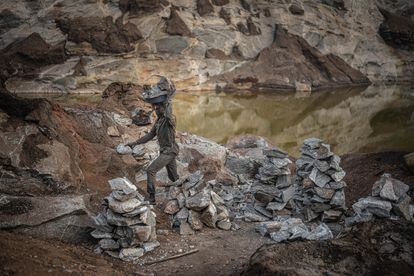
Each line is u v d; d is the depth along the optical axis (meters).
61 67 33.03
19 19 34.31
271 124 24.20
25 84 31.36
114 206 6.20
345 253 5.23
